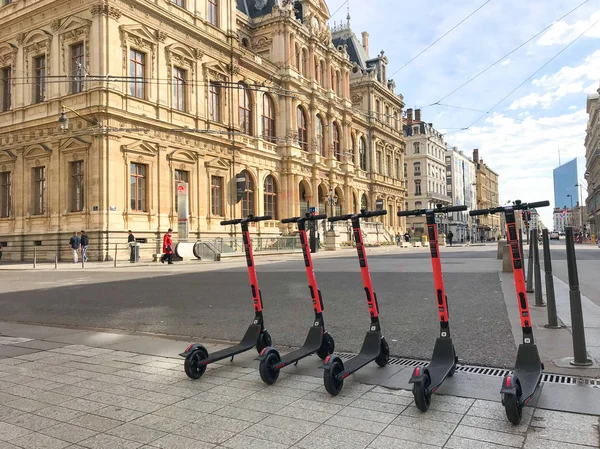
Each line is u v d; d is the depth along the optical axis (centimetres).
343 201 5575
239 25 4569
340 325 788
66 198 2881
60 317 962
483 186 14500
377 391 453
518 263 415
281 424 383
